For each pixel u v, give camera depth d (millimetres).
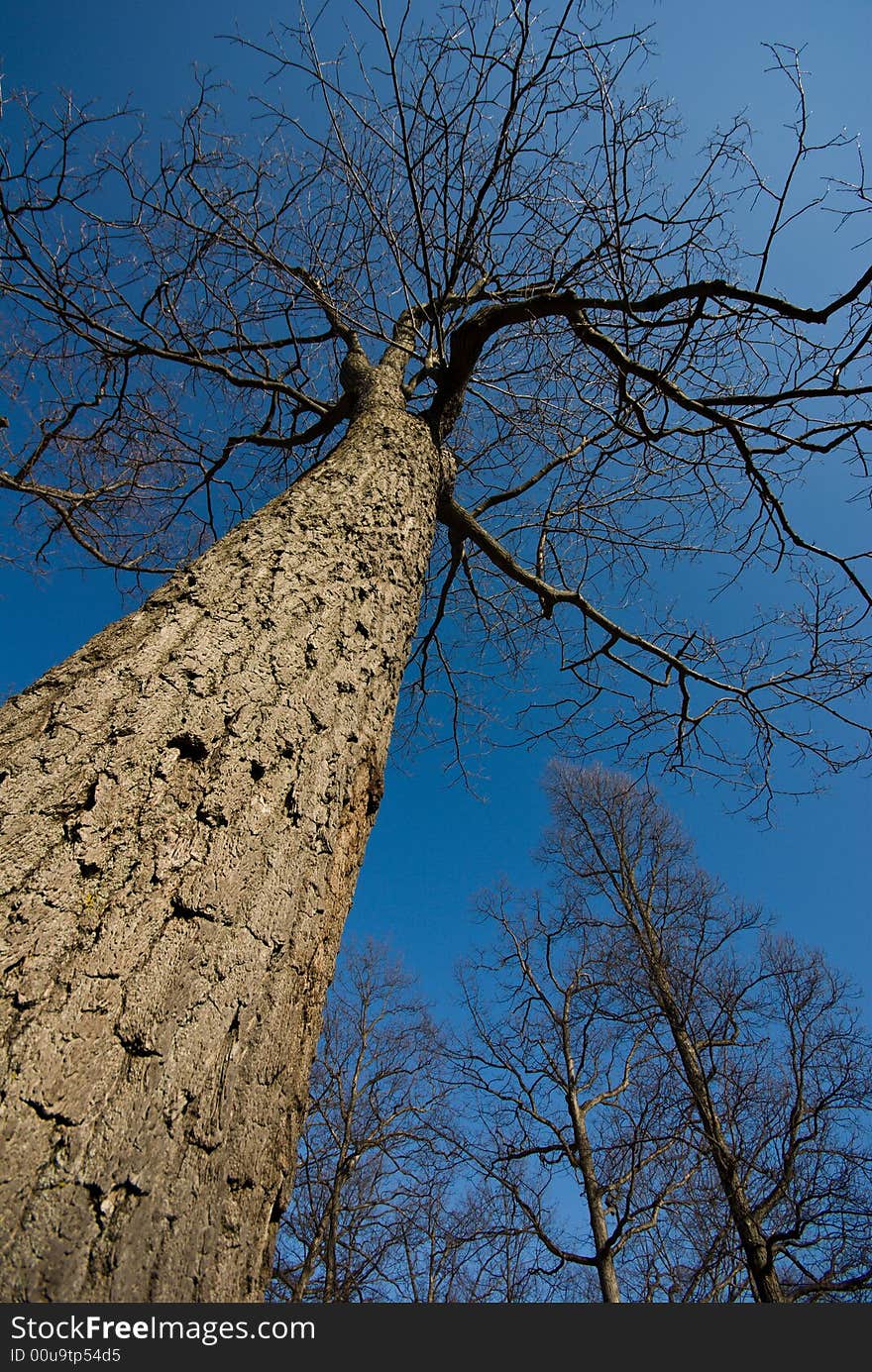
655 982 8586
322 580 1816
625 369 3482
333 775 1478
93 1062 886
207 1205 892
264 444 4598
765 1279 6375
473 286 4090
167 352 3809
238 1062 1019
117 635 1492
